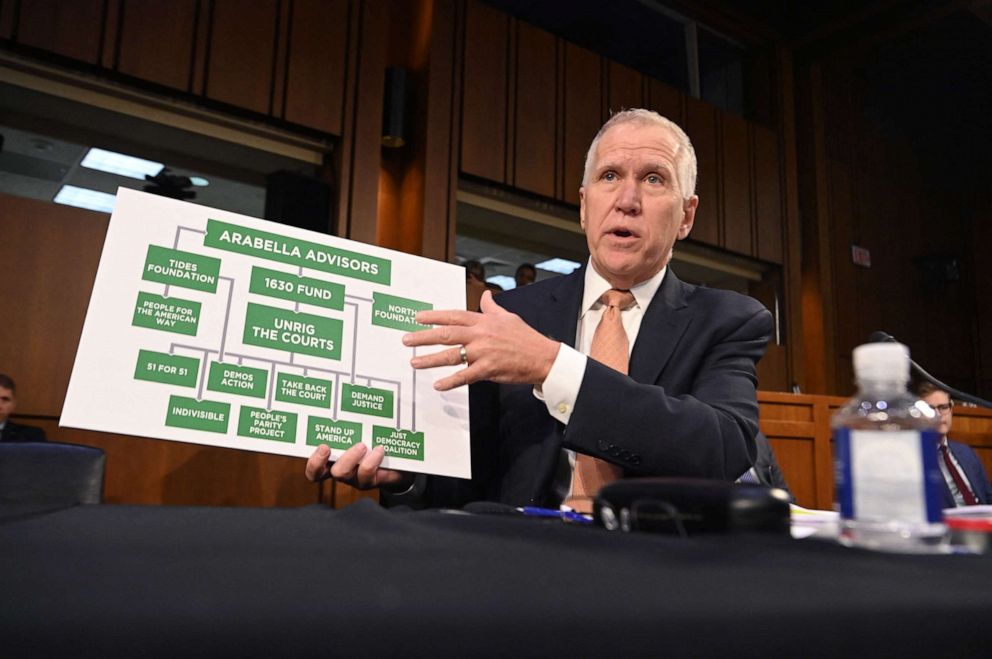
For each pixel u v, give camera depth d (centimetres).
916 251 695
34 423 303
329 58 401
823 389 585
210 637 22
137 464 311
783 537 49
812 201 613
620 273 140
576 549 42
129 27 344
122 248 92
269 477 335
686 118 552
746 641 27
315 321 101
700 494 55
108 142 380
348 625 24
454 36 448
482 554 39
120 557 34
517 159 466
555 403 102
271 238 103
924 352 679
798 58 632
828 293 606
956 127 681
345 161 399
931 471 53
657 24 561
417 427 103
